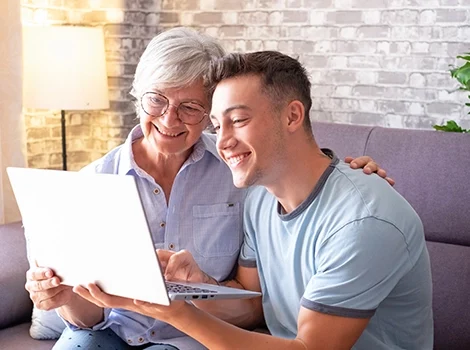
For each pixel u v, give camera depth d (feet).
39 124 11.77
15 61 10.12
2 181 10.14
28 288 5.31
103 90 11.10
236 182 5.38
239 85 5.23
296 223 5.49
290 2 11.21
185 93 6.03
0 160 9.98
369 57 10.73
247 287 6.39
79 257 4.87
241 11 11.61
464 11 10.03
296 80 5.36
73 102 10.72
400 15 10.45
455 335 7.08
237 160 5.32
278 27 11.35
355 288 5.07
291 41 11.28
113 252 4.59
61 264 5.07
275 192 5.53
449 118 10.29
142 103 6.13
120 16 11.98
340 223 5.19
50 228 5.01
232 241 6.60
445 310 7.16
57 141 12.09
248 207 6.14
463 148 7.46
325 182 5.42
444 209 7.45
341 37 10.89
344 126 8.20
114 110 12.19
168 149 6.19
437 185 7.50
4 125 10.16
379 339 5.58
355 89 10.89
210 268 6.57
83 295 4.90
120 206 4.42
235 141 5.28
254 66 5.26
